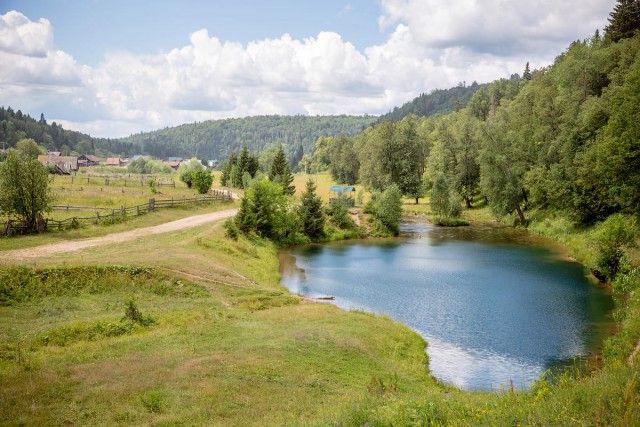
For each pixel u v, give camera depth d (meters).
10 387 17.39
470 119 131.25
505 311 38.69
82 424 14.95
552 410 11.47
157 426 14.95
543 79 96.81
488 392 24.06
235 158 141.62
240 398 17.48
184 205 74.12
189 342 23.97
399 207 84.62
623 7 85.25
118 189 85.06
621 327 32.78
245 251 55.62
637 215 53.38
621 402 10.41
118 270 35.44
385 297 43.16
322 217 78.50
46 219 47.25
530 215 87.94
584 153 65.50
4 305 28.80
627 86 53.78
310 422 14.27
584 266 54.66
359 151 163.38
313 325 30.11
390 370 24.33
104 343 23.50
